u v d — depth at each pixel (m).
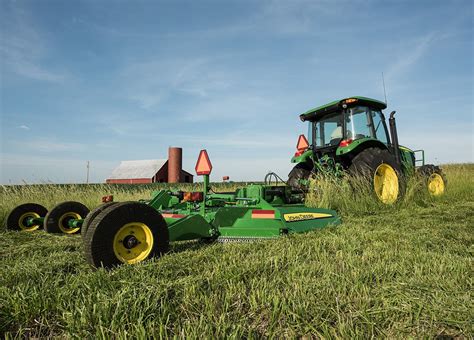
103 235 2.51
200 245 3.43
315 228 4.14
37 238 4.34
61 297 1.89
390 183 6.66
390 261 2.52
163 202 4.39
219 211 3.66
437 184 8.26
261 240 3.50
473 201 7.97
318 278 2.19
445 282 2.03
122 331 1.48
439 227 4.16
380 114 7.36
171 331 1.54
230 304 1.80
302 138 7.62
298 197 5.34
